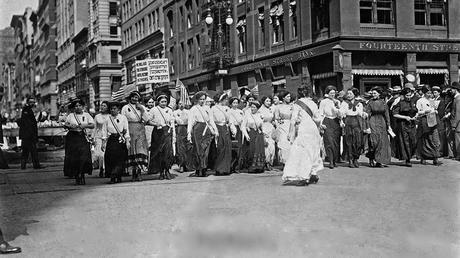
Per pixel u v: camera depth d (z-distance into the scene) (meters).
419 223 5.89
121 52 62.50
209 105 12.23
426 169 12.09
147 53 53.31
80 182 11.40
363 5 25.27
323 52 25.62
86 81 73.88
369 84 25.23
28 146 16.75
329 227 5.88
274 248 4.96
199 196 8.59
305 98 10.02
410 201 7.42
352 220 6.23
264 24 31.91
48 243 5.54
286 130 13.28
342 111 13.16
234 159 12.87
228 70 35.75
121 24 63.84
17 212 7.55
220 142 12.12
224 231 5.71
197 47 41.59
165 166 11.59
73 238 5.74
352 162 13.44
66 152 11.48
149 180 11.57
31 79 112.06
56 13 96.50
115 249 5.20
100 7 68.00
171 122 12.52
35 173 15.00
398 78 25.67
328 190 8.89
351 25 24.67
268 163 13.45
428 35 25.84
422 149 13.33
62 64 93.19
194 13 41.69
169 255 4.88
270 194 8.62
